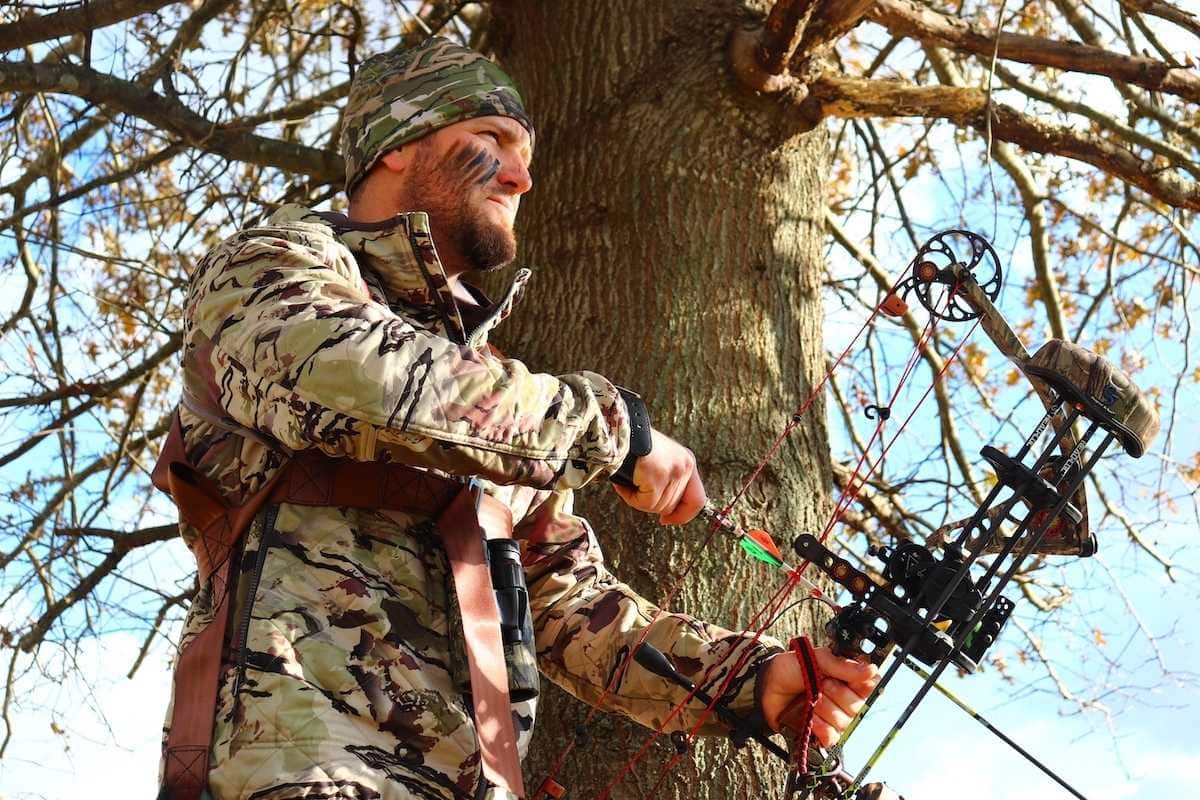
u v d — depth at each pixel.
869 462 6.98
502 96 2.45
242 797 1.87
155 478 2.21
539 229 4.20
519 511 2.43
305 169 5.01
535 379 1.98
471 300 2.51
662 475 2.12
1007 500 2.20
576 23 4.34
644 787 3.42
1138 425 2.19
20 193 5.89
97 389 5.94
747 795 3.42
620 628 2.48
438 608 2.09
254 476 2.11
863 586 2.23
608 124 4.19
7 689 5.71
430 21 5.98
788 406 3.97
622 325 3.98
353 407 1.86
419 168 2.42
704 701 2.42
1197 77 4.68
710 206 4.09
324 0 5.68
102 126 6.00
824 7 4.05
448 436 1.89
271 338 1.91
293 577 2.01
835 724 2.31
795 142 4.25
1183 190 4.80
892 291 2.43
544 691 3.58
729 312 4.00
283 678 1.93
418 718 2.00
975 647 2.21
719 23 4.22
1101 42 5.95
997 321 2.30
